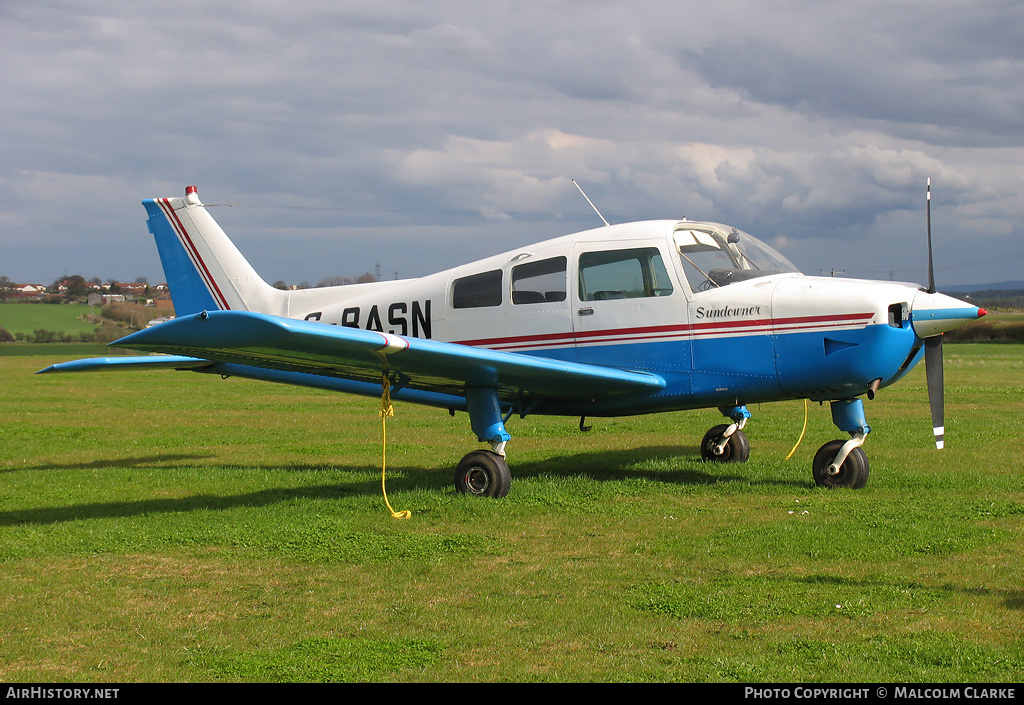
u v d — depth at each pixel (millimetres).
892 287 6816
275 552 5289
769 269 7535
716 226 7797
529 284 7844
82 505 6832
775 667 3391
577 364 6926
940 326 6613
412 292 8461
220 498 7082
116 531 5828
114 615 4168
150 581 4730
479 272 8109
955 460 8320
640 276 7418
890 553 4910
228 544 5496
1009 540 5164
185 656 3643
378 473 8367
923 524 5527
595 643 3693
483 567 4891
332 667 3498
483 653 3619
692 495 6766
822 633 3725
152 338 5879
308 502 6750
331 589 4535
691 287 7250
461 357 6414
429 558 5094
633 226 7551
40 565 5086
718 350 7105
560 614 4051
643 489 7008
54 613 4191
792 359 6816
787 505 6297
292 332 5539
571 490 6969
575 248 7699
